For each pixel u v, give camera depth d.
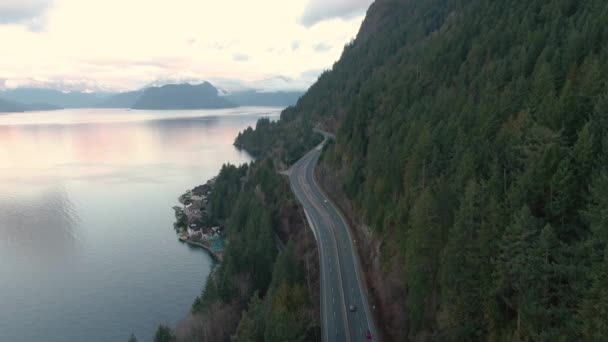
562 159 43.22
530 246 37.84
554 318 34.69
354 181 105.50
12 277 113.69
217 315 78.12
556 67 70.25
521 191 43.34
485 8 132.25
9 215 164.12
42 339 87.31
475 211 44.19
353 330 59.97
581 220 39.22
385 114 114.50
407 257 55.59
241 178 164.88
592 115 48.56
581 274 33.81
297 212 112.62
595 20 74.69
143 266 118.75
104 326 91.31
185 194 185.88
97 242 136.62
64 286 108.38
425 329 50.28
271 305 62.50
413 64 136.88
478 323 41.97
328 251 85.38
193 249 129.88
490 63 93.25
